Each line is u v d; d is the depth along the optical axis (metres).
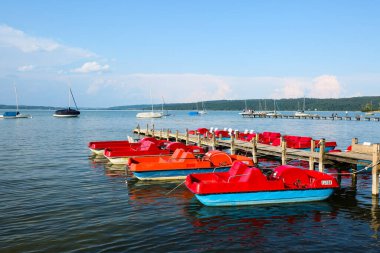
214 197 13.73
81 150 32.16
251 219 12.45
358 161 16.75
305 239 10.56
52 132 56.12
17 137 46.12
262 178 14.10
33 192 16.06
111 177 19.81
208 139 29.69
